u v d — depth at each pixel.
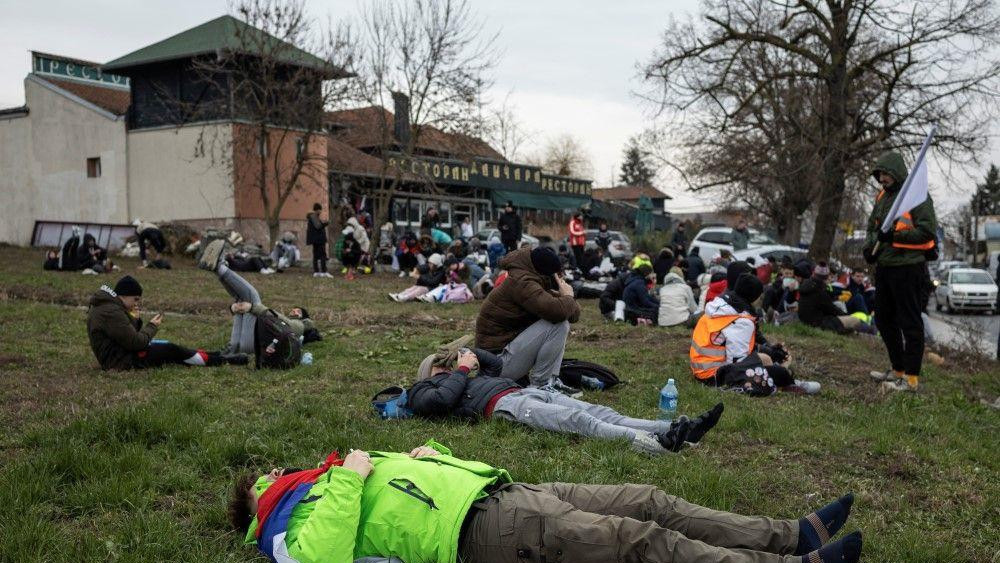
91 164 31.83
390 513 3.56
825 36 24.14
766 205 37.28
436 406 6.16
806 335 12.83
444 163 39.09
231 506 3.83
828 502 5.04
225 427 6.04
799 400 7.88
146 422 5.80
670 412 6.80
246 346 9.29
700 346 8.45
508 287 7.19
